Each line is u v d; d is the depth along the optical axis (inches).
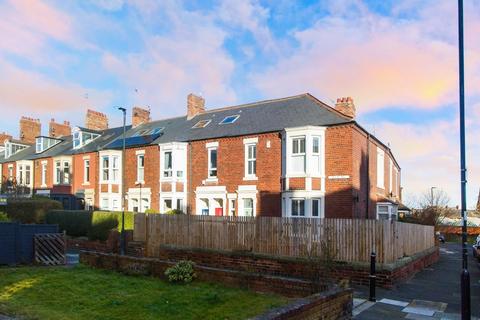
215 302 375.2
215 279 454.6
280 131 908.6
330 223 535.2
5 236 622.5
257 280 418.0
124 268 537.0
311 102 988.6
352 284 506.0
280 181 902.4
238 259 604.7
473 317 375.6
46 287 447.5
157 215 733.3
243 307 357.7
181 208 1071.6
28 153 1674.5
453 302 438.6
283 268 557.9
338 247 527.2
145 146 1168.8
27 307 366.0
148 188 1145.4
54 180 1450.5
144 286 449.1
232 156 992.2
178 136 1135.0
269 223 588.7
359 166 869.8
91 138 1487.5
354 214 814.5
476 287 540.7
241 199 965.2
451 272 689.6
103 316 340.5
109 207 1238.9
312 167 845.2
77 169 1386.6
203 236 663.8
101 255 574.6
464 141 366.3
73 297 404.2
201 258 650.2
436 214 1594.5
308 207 836.6
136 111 1427.2
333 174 834.8
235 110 1162.6
